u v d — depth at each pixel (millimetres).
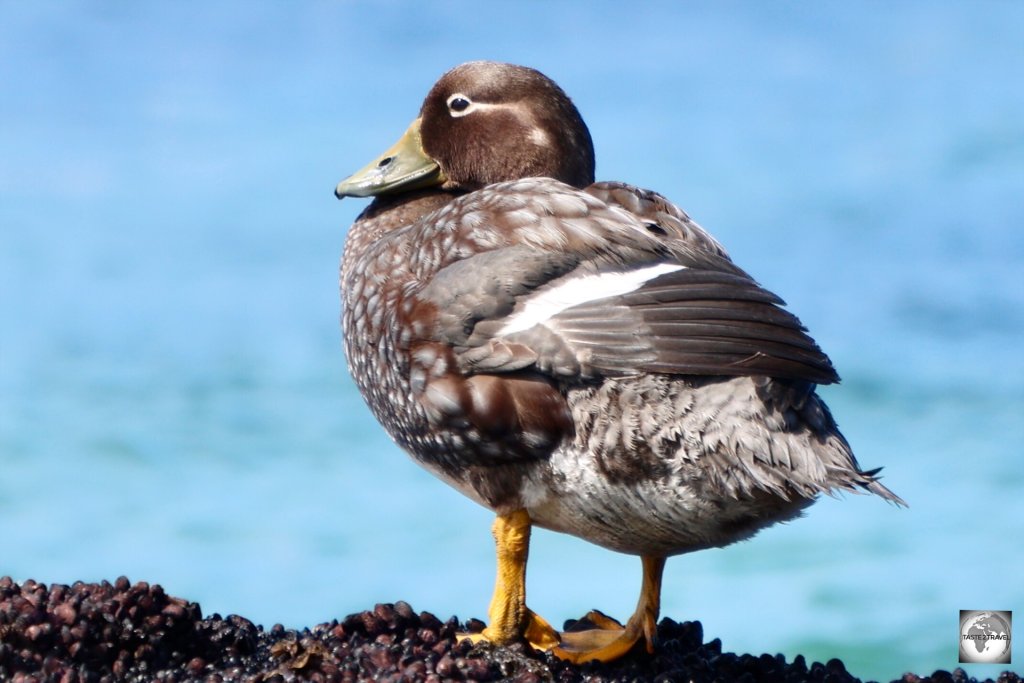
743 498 9297
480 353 9773
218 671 9289
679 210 10844
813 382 9211
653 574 10508
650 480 9469
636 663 10359
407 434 10656
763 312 9367
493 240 10203
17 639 9133
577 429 9602
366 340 10766
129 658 9344
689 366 9188
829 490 8859
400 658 9391
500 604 10242
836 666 10406
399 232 11164
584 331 9469
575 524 10164
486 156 12688
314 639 9930
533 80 12695
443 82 12891
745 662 10336
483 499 10391
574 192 10594
